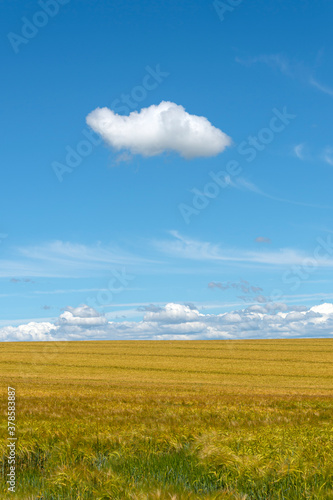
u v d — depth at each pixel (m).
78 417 16.03
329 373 53.00
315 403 23.36
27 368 56.69
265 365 60.44
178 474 8.33
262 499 7.14
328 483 7.32
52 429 12.25
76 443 10.29
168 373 52.75
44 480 8.02
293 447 9.31
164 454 9.67
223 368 57.25
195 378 48.25
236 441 10.02
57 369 55.94
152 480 7.69
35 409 18.73
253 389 37.66
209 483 7.80
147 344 86.62
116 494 6.91
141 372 53.50
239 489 7.39
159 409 19.70
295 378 48.88
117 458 9.16
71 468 8.22
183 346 83.31
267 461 8.27
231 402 23.61
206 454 8.86
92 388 35.62
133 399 25.34
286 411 19.14
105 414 17.02
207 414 17.44
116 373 52.53
